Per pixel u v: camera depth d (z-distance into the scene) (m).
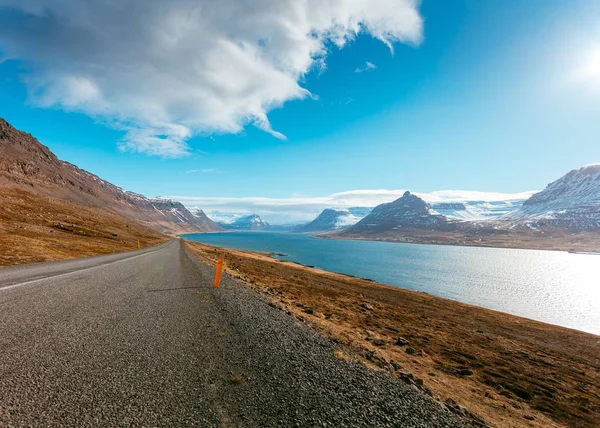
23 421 3.84
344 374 6.97
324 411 5.08
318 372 6.80
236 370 6.33
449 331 23.25
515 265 178.00
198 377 5.79
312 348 8.63
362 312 24.12
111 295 13.15
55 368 5.53
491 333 26.88
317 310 19.91
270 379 6.07
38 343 6.71
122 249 57.75
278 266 70.12
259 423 4.45
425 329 22.00
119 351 6.68
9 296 11.48
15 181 162.25
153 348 7.08
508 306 68.56
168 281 19.33
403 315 27.17
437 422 5.51
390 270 123.19
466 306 46.97
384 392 6.37
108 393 4.80
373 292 45.16
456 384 10.82
